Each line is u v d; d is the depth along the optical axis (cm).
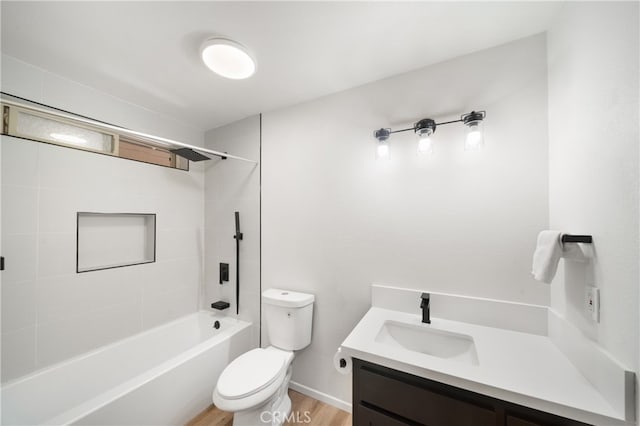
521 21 110
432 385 92
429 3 101
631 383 64
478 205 128
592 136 82
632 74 64
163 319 205
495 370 89
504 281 122
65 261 152
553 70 110
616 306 70
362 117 161
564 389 78
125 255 189
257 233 204
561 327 100
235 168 218
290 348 165
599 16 78
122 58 135
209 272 234
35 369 139
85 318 160
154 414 137
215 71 141
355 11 105
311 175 179
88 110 162
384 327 131
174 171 214
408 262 146
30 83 139
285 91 170
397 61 139
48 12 103
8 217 132
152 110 197
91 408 115
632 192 64
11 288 132
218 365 176
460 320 130
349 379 164
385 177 153
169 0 98
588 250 83
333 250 170
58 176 149
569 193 96
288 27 113
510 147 122
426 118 141
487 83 127
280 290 187
